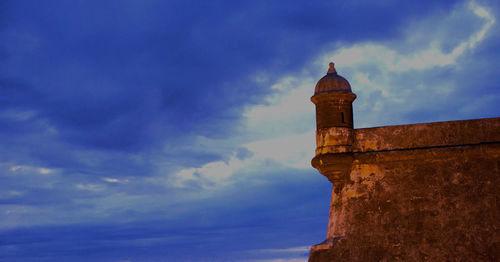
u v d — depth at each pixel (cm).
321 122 1722
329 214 1720
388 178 1650
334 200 1698
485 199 1558
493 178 1575
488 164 1595
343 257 1590
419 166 1639
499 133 1602
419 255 1538
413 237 1564
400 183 1634
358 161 1675
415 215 1588
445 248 1529
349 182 1681
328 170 1681
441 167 1623
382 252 1568
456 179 1599
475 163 1603
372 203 1634
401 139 1662
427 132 1650
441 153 1616
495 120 1616
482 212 1546
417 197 1606
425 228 1566
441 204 1581
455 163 1617
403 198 1616
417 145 1647
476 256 1502
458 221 1551
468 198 1570
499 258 1484
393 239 1575
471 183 1584
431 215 1575
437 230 1555
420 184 1619
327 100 1717
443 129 1642
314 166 1734
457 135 1627
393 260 1550
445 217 1564
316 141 1736
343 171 1680
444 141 1631
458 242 1527
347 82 1733
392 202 1620
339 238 1616
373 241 1588
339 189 1694
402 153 1639
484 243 1509
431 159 1630
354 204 1650
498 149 1580
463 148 1605
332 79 1727
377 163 1673
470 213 1552
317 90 1739
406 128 1667
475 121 1628
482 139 1608
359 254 1582
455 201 1575
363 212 1633
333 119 1705
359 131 1700
